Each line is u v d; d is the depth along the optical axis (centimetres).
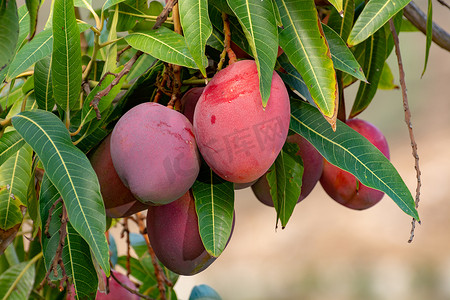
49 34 97
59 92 95
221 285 456
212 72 101
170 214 99
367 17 90
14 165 102
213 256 96
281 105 91
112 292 119
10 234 102
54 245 94
